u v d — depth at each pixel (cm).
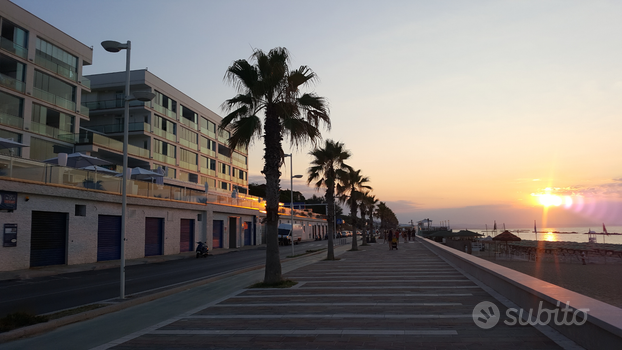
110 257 2689
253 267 2025
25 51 3381
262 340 667
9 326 764
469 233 5122
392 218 14538
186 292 1267
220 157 6494
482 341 613
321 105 1473
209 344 656
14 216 2011
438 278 1423
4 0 3189
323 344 630
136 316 919
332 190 2755
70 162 2758
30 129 3381
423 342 620
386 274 1609
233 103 1464
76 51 3888
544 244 6706
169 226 3412
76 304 1141
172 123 5281
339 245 5244
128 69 1248
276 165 1416
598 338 516
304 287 1284
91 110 4788
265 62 1412
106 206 2650
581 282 2034
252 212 5369
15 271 1962
